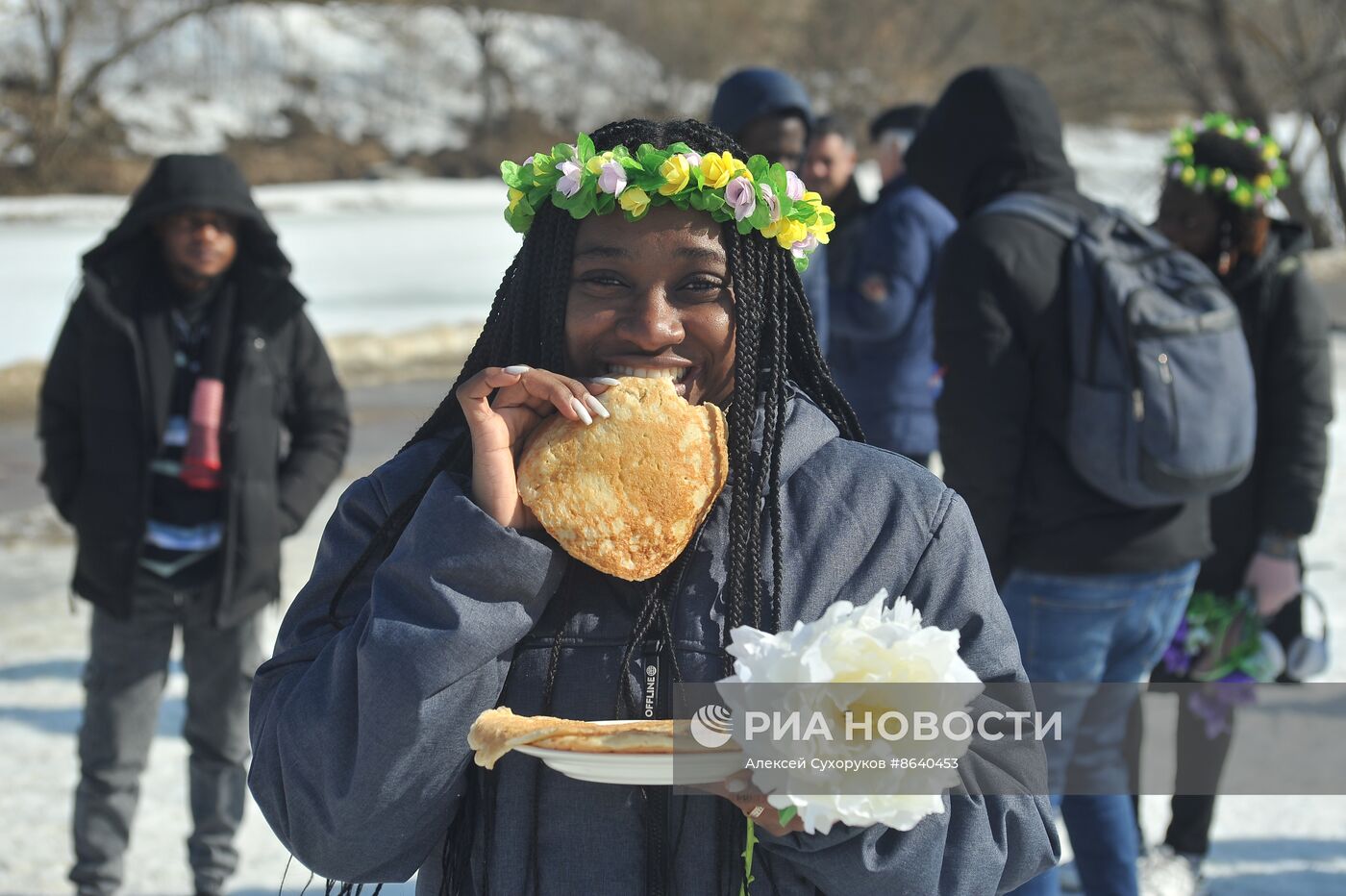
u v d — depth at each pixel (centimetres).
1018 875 182
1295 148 2522
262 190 4234
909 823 150
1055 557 347
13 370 1377
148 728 408
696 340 183
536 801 176
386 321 1794
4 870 432
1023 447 351
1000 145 377
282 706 176
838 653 148
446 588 166
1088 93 2891
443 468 186
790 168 555
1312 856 441
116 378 405
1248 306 402
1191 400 338
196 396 411
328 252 2681
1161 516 348
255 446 415
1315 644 427
